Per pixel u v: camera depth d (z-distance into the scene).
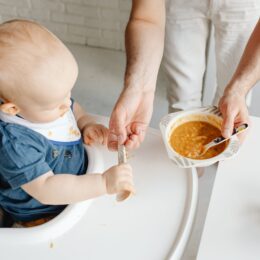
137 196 0.85
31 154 0.78
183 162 0.88
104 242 0.77
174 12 1.39
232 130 0.93
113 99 2.13
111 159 0.94
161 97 2.10
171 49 1.49
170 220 0.81
